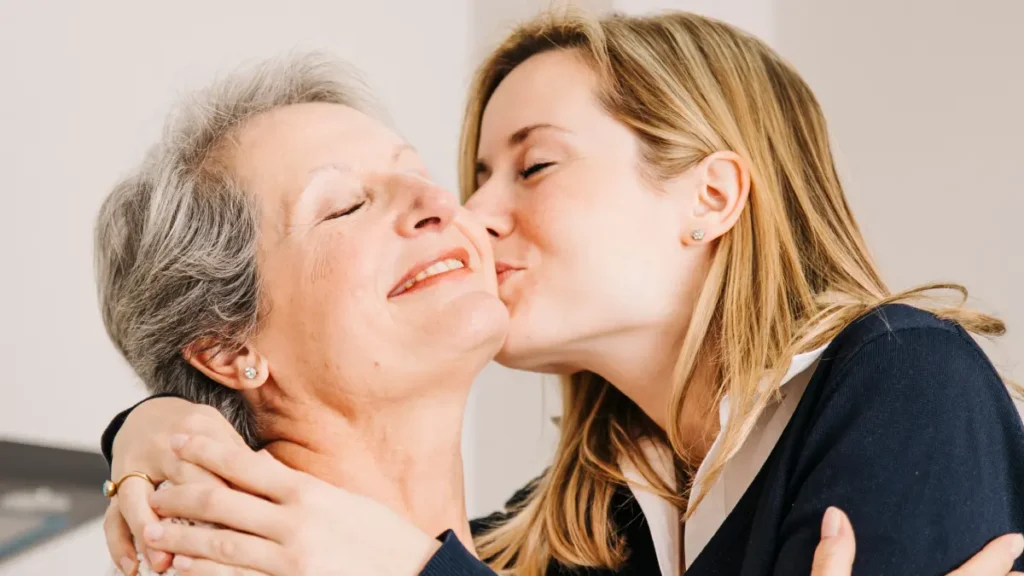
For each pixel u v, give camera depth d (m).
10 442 1.89
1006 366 2.29
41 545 1.89
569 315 1.58
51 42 2.05
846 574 1.26
